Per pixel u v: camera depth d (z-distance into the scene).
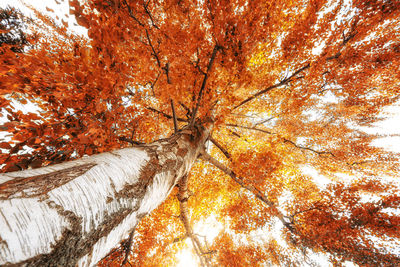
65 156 2.83
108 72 2.55
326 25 5.50
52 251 0.80
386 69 6.28
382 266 4.91
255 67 6.95
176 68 3.69
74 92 2.52
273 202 6.38
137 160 1.75
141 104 4.77
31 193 0.89
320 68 5.70
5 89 2.09
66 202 0.95
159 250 6.35
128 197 1.35
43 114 2.64
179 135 3.11
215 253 7.18
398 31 5.46
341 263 5.42
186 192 5.20
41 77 2.15
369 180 7.05
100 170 1.31
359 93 7.79
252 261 7.27
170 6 3.92
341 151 9.08
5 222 0.71
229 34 3.57
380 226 5.43
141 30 3.24
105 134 3.26
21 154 2.31
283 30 6.31
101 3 2.24
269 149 7.84
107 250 1.29
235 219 7.62
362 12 4.74
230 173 5.48
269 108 8.27
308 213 6.40
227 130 7.49
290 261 6.81
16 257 0.66
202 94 3.86
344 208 6.14
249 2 3.79
